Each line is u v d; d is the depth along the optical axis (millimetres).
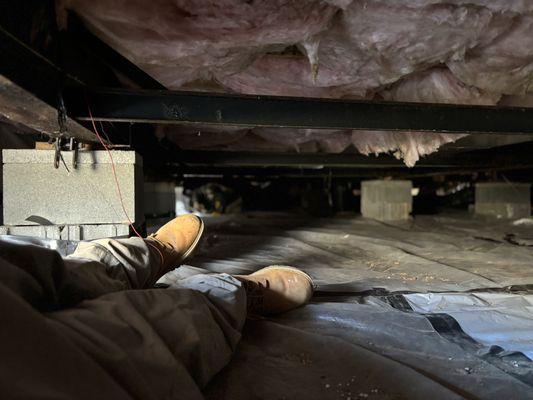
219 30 1506
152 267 1305
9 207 1887
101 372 612
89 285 922
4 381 482
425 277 2250
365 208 5812
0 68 1049
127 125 2369
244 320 1266
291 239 3736
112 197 1931
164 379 768
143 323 823
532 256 2867
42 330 566
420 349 1252
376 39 1689
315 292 1881
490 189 5582
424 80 2361
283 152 4195
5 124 2516
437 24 1568
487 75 2053
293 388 1005
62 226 1903
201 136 3574
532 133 2039
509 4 1454
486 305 1696
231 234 4168
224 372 1076
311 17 1465
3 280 688
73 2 1349
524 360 1167
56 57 1381
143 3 1365
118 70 1817
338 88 2295
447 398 927
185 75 2033
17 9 1113
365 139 3523
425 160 4258
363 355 1131
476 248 3262
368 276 2303
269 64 2111
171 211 5113
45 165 1898
